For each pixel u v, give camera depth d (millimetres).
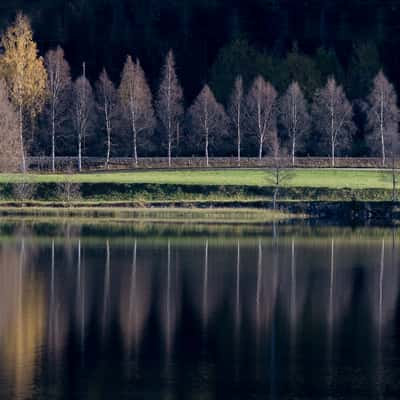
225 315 123562
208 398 94500
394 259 166250
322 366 103438
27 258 161625
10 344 109312
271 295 135375
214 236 189000
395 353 108062
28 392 95000
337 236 192875
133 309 125562
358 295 136500
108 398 93938
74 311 124062
